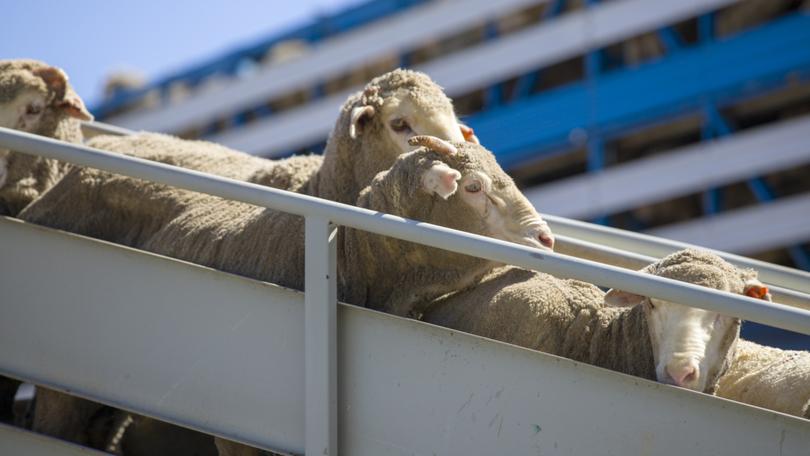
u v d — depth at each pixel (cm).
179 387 698
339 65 2506
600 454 616
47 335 739
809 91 2095
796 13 2094
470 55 2355
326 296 658
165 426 930
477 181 776
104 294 729
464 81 2355
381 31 2472
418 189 771
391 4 2605
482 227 775
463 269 779
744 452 594
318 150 2527
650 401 614
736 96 2134
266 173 919
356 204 859
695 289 591
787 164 2094
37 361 738
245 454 771
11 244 761
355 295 805
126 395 710
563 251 896
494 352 643
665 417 610
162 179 695
